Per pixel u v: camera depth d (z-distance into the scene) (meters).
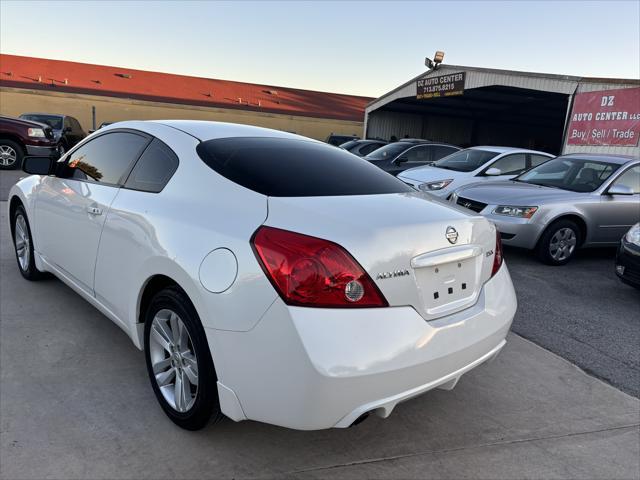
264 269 1.95
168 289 2.38
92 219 3.02
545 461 2.47
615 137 12.87
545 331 4.14
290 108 35.50
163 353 2.61
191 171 2.54
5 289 4.16
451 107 28.45
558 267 6.29
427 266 2.16
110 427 2.48
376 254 1.99
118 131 3.28
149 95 31.73
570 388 3.21
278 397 1.94
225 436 2.48
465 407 2.92
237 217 2.17
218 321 2.05
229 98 34.75
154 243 2.41
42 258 3.95
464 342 2.25
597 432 2.74
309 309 1.88
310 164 2.73
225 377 2.09
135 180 2.87
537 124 33.91
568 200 6.23
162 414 2.62
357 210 2.21
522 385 3.21
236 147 2.70
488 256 2.56
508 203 6.22
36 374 2.91
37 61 32.38
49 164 3.75
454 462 2.42
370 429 2.64
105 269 2.93
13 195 4.31
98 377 2.93
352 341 1.90
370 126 29.22
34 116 17.33
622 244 5.04
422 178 8.73
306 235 1.97
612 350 3.82
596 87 13.33
